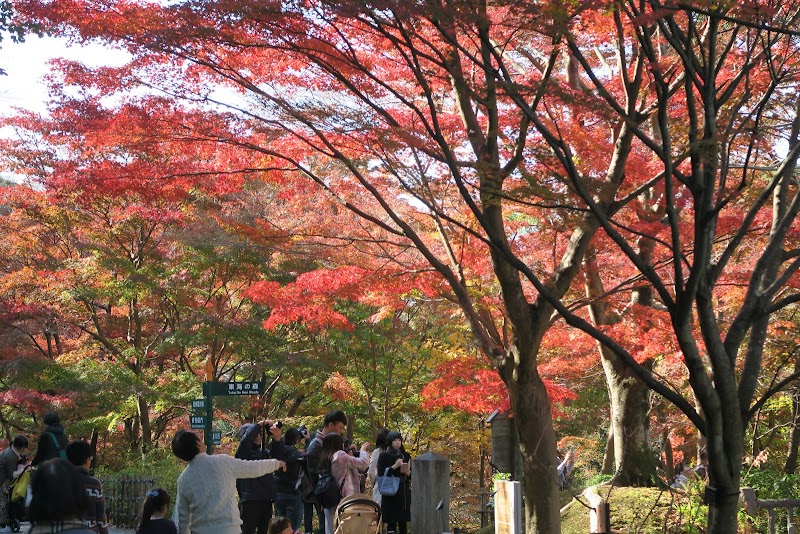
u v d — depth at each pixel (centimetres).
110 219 2164
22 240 2444
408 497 1063
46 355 2519
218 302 2320
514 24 796
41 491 393
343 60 855
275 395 2675
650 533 1027
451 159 749
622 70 902
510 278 880
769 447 1866
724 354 663
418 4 681
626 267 1316
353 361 2422
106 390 2164
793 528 973
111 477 1595
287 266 2083
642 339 1211
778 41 1005
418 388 2542
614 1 683
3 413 2428
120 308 2567
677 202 741
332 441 1040
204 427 1398
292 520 1115
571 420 2670
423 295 1473
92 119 977
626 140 913
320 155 1134
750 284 695
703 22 979
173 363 2834
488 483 2495
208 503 674
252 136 1048
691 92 667
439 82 1028
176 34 834
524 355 891
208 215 1675
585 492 1249
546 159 812
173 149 1054
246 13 795
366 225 1263
